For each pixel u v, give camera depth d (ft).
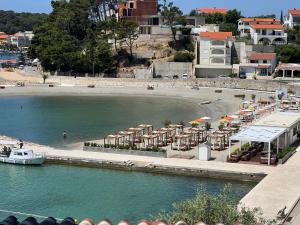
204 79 590.55
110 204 198.59
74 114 439.63
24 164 256.32
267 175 222.89
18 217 182.91
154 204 198.18
